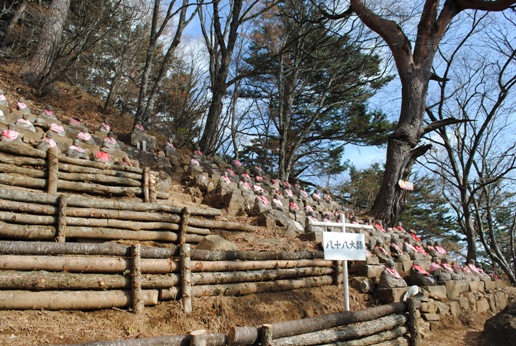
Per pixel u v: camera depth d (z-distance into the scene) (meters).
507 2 13.70
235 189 10.55
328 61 21.67
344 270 6.68
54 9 16.48
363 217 13.62
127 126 16.25
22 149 7.21
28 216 5.53
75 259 4.77
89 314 4.68
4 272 4.30
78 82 22.23
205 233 7.80
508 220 24.28
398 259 9.63
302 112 24.64
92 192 7.78
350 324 5.79
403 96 14.84
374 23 15.16
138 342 3.54
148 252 5.37
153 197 8.66
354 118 24.33
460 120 15.48
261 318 5.97
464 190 17.39
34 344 3.95
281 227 9.45
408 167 14.46
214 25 18.19
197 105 25.33
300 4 19.27
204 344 3.78
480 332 8.13
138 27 23.55
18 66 17.14
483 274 11.84
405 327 6.63
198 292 5.69
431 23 14.93
